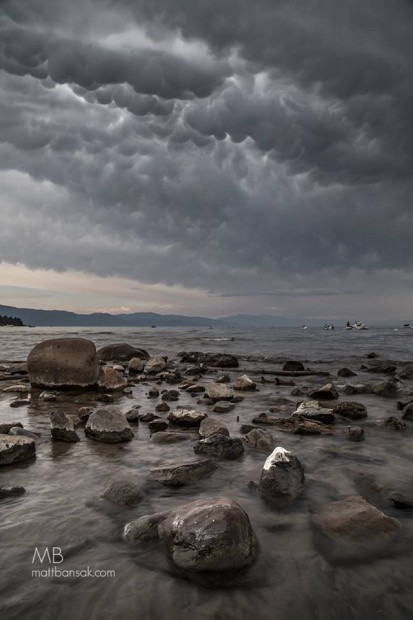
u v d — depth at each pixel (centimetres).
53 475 271
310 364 1127
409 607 146
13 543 184
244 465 296
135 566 167
